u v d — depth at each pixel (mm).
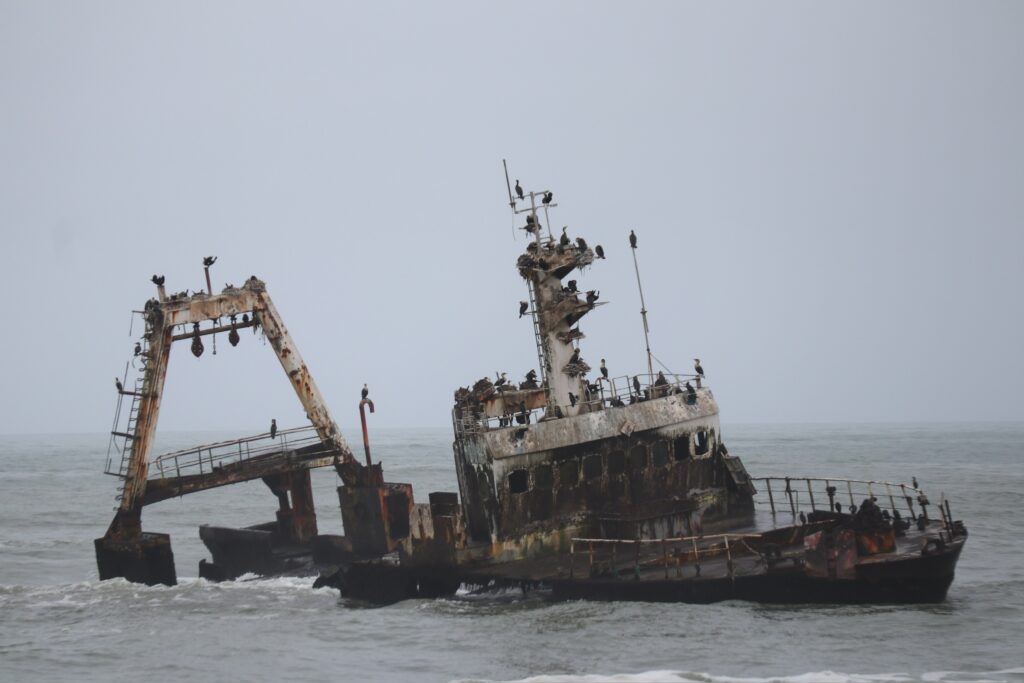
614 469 163625
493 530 157375
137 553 186625
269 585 185750
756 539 149375
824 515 158250
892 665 120062
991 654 122875
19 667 137125
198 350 195750
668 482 166000
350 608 164375
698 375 172875
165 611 167375
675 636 131000
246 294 198250
